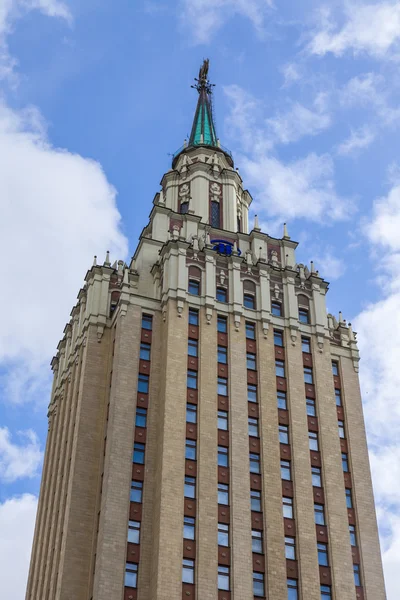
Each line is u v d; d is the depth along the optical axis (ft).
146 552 232.32
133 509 238.89
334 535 249.96
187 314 278.46
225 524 239.30
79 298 316.60
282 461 259.80
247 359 278.26
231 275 295.89
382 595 246.88
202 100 404.57
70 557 242.37
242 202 358.43
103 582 223.71
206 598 222.69
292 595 234.17
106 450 254.06
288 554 241.14
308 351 290.35
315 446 268.62
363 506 263.49
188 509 237.66
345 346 301.22
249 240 321.73
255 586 231.50
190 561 228.84
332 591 239.30
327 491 258.78
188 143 381.60
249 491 247.70
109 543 230.48
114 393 259.80
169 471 241.55
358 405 287.28
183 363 266.16
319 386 281.95
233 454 252.83
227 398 265.13
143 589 225.56
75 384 290.15
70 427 281.54
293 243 322.96
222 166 361.10
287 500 252.21
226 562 232.32
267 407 268.62
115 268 311.06
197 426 254.88
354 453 274.57
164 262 292.61
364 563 250.98
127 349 269.44
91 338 287.07
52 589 248.73
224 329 281.74
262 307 290.97
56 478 284.41
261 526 243.40
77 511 250.57
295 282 305.12
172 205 346.13
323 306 302.86
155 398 262.47
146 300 282.56
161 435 250.78
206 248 296.30
